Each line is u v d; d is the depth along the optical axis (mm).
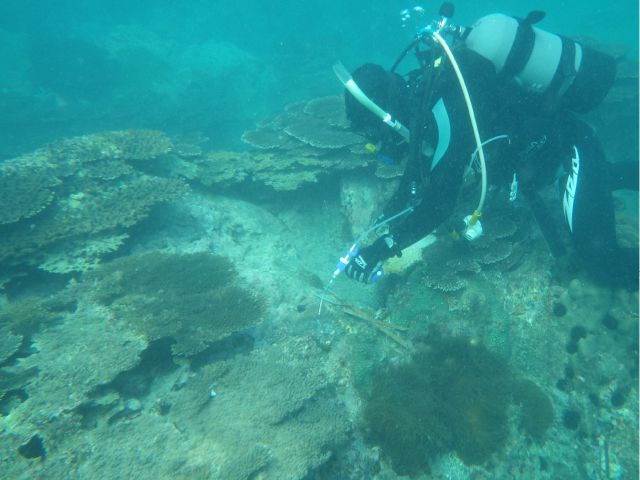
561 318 2109
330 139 3119
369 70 1542
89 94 8492
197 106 7812
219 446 1510
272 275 2355
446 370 1898
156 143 2830
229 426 1574
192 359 1829
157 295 1964
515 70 1646
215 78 9172
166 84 9250
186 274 2107
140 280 2041
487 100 1483
